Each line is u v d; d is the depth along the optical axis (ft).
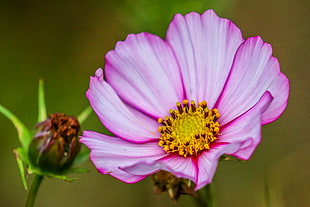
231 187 1.34
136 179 1.00
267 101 0.97
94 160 1.01
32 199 1.10
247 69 1.05
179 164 1.03
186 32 1.08
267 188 1.23
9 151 1.41
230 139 1.03
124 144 1.05
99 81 1.06
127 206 1.39
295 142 1.37
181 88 1.09
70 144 1.10
